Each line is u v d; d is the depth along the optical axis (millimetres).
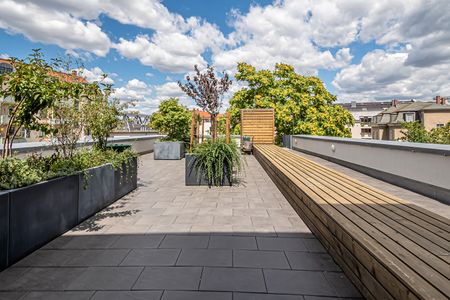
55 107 3232
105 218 3203
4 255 2012
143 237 2627
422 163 4156
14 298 1670
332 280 1854
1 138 3621
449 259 1335
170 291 1731
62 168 2912
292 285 1797
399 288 1200
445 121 34844
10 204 2062
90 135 4227
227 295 1687
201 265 2072
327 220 2229
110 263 2111
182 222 3068
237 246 2416
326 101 21094
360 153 6301
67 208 2781
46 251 2320
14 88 2469
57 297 1679
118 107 4379
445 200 3703
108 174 3744
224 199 4129
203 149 5113
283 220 3129
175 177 6086
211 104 6805
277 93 18766
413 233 1706
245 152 11812
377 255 1409
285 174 4133
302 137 11477
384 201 2514
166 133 10922
